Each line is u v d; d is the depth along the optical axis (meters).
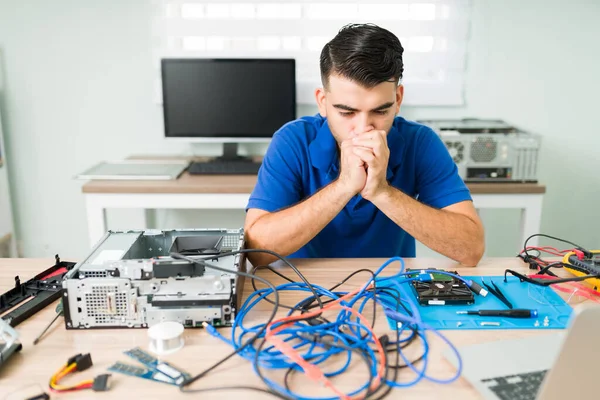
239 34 2.39
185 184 2.05
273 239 1.15
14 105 2.45
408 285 1.01
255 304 0.94
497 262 1.20
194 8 2.38
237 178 2.15
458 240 1.16
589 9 2.37
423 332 0.82
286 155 1.33
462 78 2.46
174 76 2.25
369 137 1.08
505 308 0.93
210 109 2.29
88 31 2.37
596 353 0.57
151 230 1.07
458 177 1.36
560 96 2.48
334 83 1.06
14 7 2.34
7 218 2.49
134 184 2.04
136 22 2.37
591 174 2.58
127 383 0.72
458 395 0.69
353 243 1.39
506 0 2.36
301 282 1.03
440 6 2.42
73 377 0.73
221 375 0.74
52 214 2.60
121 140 2.51
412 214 1.15
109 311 0.86
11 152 2.51
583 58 2.44
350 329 0.84
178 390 0.70
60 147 2.51
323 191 1.16
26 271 1.13
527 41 2.41
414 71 2.45
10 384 0.72
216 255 0.96
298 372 0.74
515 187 2.06
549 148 2.55
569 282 1.04
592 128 2.53
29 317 0.91
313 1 2.37
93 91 2.45
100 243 0.99
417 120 2.45
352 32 1.07
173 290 0.86
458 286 0.98
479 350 0.78
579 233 2.66
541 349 0.79
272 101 2.29
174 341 0.80
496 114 2.51
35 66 2.41
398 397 0.69
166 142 2.52
